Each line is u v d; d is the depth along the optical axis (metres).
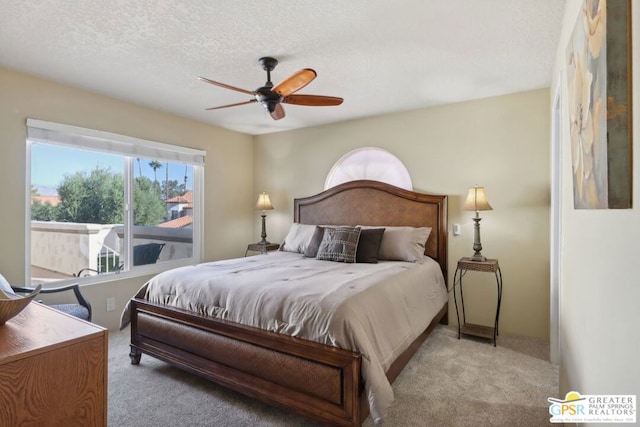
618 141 0.87
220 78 3.04
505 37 2.35
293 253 4.02
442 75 3.01
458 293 3.70
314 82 3.16
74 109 3.24
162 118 4.02
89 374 1.15
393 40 2.40
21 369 0.99
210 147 4.63
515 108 3.44
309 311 1.96
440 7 2.01
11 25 2.18
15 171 2.89
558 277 2.78
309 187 4.77
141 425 1.97
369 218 4.15
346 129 4.46
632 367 0.82
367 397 1.73
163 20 2.14
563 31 2.11
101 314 3.48
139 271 3.84
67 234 3.28
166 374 2.58
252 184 5.22
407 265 3.16
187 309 2.47
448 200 3.77
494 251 3.54
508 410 2.12
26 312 1.35
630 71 0.84
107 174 3.60
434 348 3.05
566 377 1.87
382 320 2.10
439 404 2.18
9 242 2.86
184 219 4.38
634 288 0.81
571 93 1.57
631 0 0.83
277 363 1.98
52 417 1.06
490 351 2.99
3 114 2.82
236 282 2.41
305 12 2.06
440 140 3.83
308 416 1.86
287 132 4.95
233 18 2.12
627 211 0.87
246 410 2.12
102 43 2.42
